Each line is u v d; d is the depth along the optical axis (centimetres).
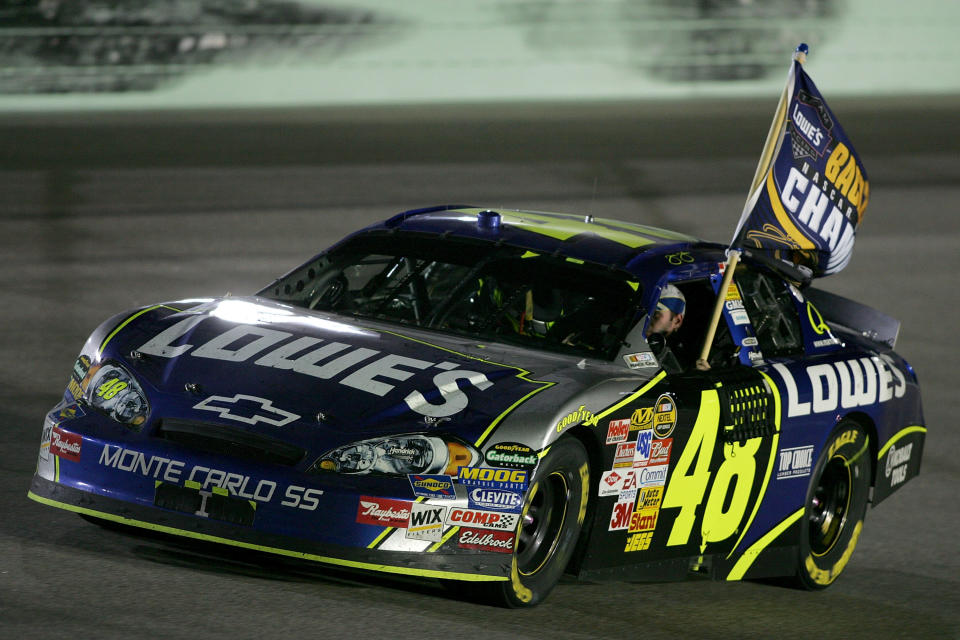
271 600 1816
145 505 1784
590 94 10944
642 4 11150
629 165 7425
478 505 1767
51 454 1870
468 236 2280
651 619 2002
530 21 10856
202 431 1784
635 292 2141
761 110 9925
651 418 1983
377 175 6781
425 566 1742
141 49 9700
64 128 7850
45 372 3278
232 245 5097
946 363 4094
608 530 1955
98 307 4034
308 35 10188
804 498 2309
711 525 2142
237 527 1739
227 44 9944
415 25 10538
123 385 1869
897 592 2333
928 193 7156
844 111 9900
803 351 2408
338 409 1786
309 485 1723
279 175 6662
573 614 1944
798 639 2020
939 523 2736
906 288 5116
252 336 1950
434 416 1786
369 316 2166
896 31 11762
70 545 1991
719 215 6238
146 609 1742
